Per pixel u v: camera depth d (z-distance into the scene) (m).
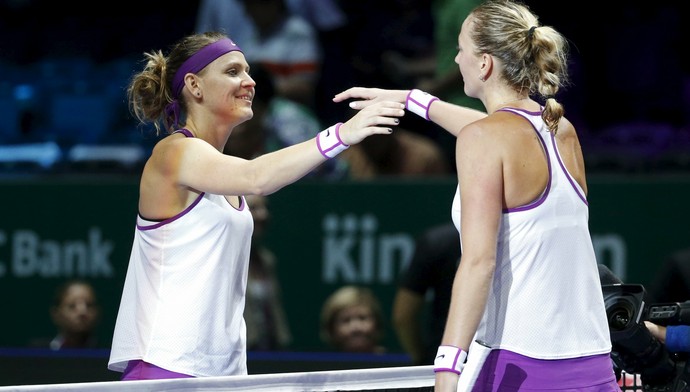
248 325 23.95
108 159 28.84
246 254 12.88
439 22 28.53
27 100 33.78
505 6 11.59
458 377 10.39
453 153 28.36
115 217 25.86
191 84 12.95
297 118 28.09
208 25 31.55
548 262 10.93
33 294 26.08
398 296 19.39
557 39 11.37
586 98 33.66
